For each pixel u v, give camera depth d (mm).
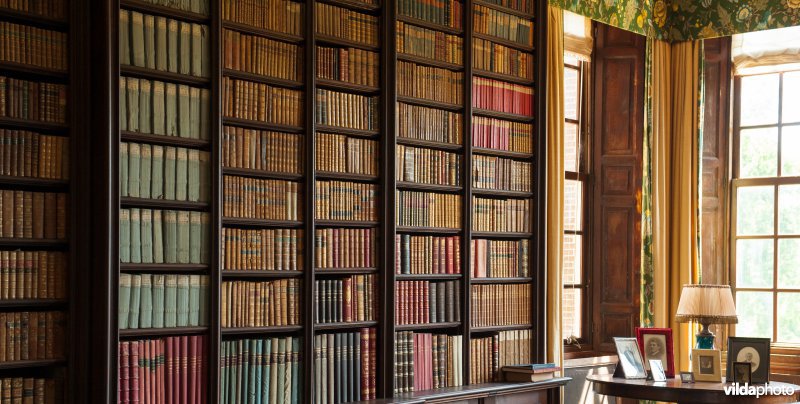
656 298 8477
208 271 5262
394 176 6125
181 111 5168
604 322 8492
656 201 8531
